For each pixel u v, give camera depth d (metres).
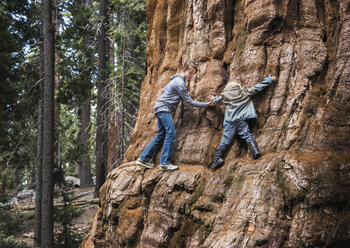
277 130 4.02
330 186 3.24
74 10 13.46
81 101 15.51
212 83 4.87
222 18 4.98
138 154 5.55
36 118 11.66
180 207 4.29
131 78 13.06
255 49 4.48
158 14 6.30
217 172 4.28
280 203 3.41
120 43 13.68
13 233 11.03
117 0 12.98
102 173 13.43
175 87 4.82
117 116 13.38
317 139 3.64
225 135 4.34
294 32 4.31
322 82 4.04
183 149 4.91
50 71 9.45
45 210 9.12
